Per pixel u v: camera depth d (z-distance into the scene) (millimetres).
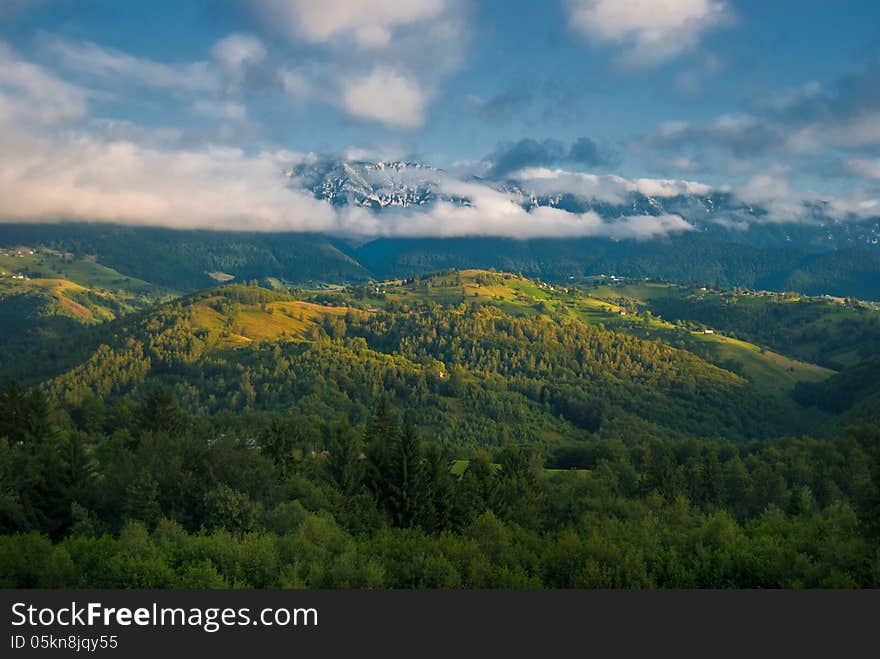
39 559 51719
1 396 101062
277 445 91688
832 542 55406
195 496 67250
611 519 73938
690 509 95500
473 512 77438
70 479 69875
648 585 53562
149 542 54094
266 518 62594
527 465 107125
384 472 82250
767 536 61500
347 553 52156
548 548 59219
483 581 52688
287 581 49250
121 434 105875
